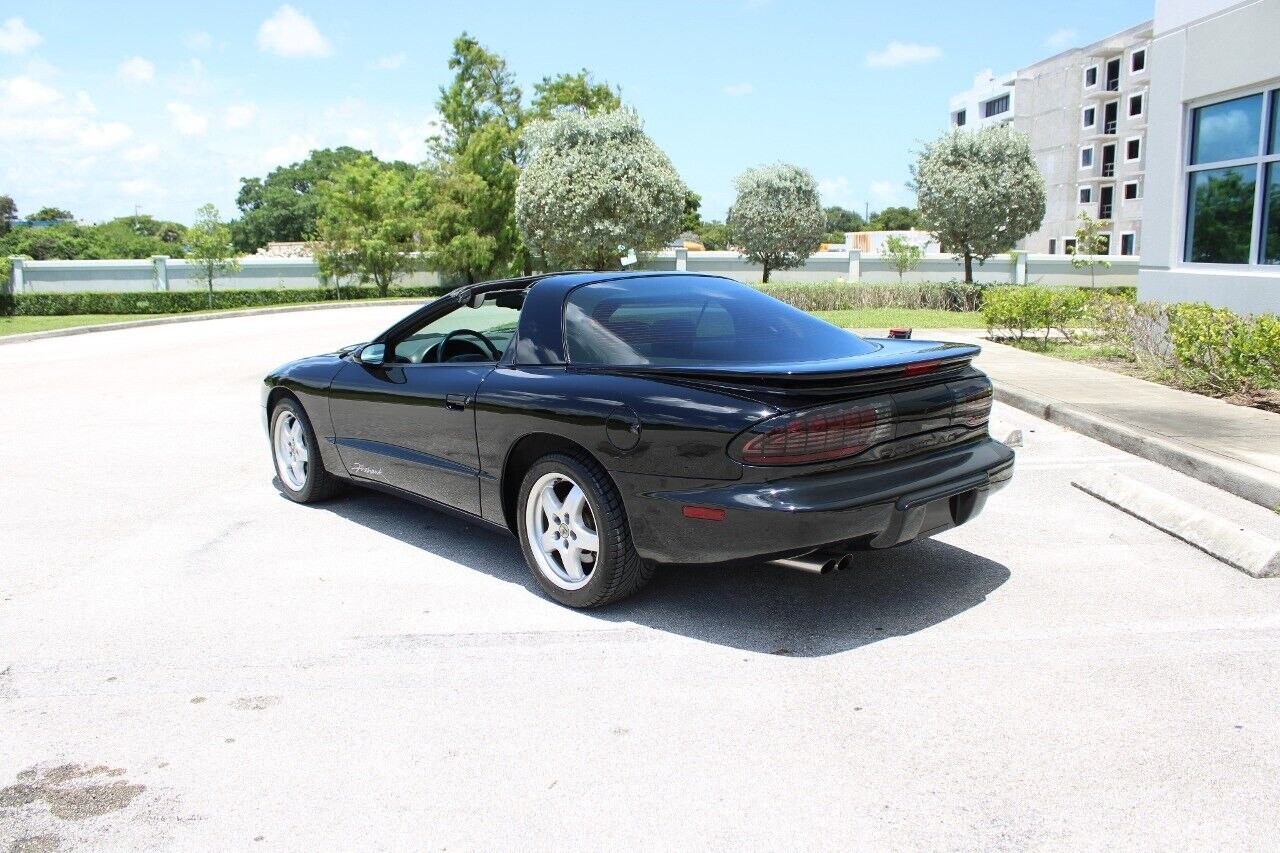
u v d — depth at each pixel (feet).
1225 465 18.94
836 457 11.35
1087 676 10.95
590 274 14.99
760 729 9.89
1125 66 208.54
